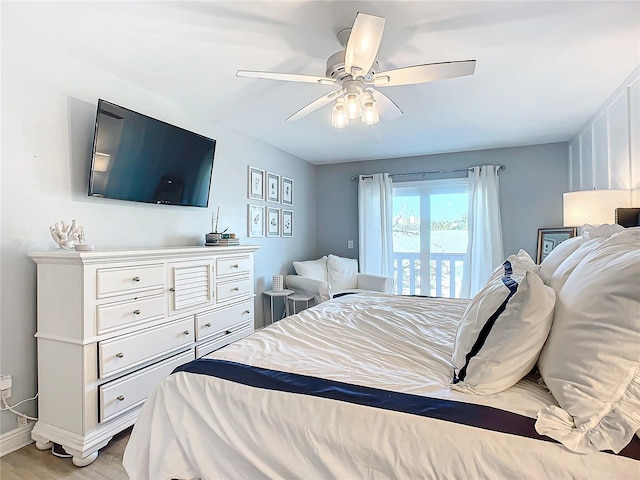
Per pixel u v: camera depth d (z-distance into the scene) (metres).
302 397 1.09
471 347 1.17
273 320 4.24
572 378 0.92
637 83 2.34
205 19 1.76
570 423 0.87
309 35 1.90
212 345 2.66
